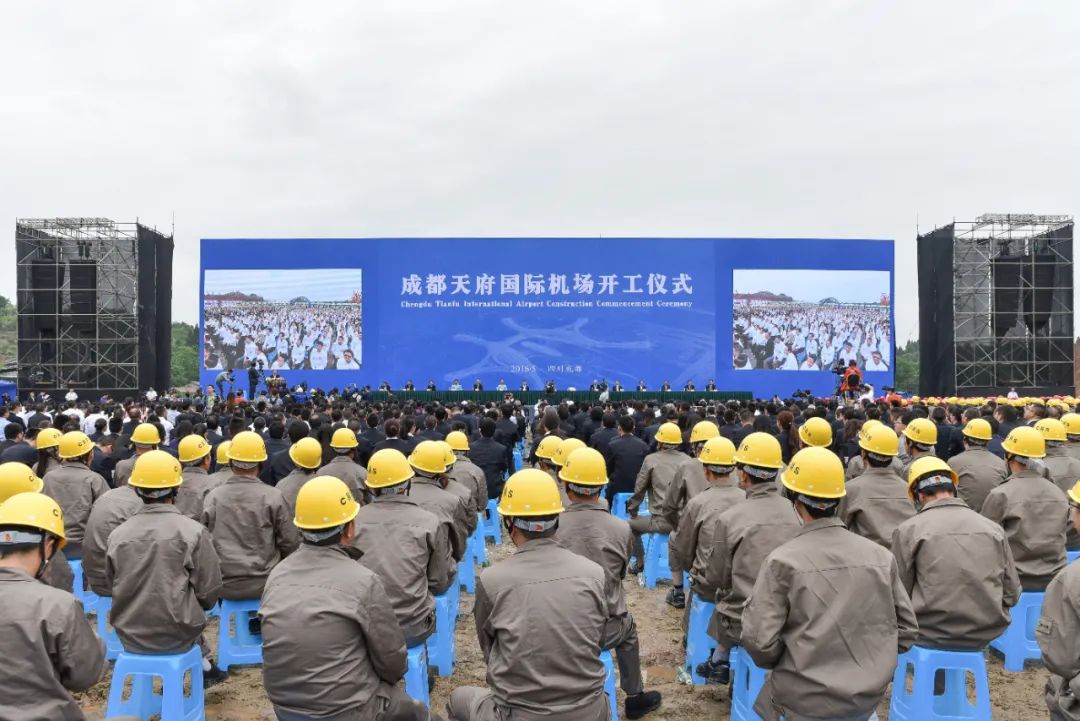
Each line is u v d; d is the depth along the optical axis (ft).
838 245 92.02
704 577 15.23
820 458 10.11
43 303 81.87
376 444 28.55
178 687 12.91
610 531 13.48
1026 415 29.14
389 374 92.53
